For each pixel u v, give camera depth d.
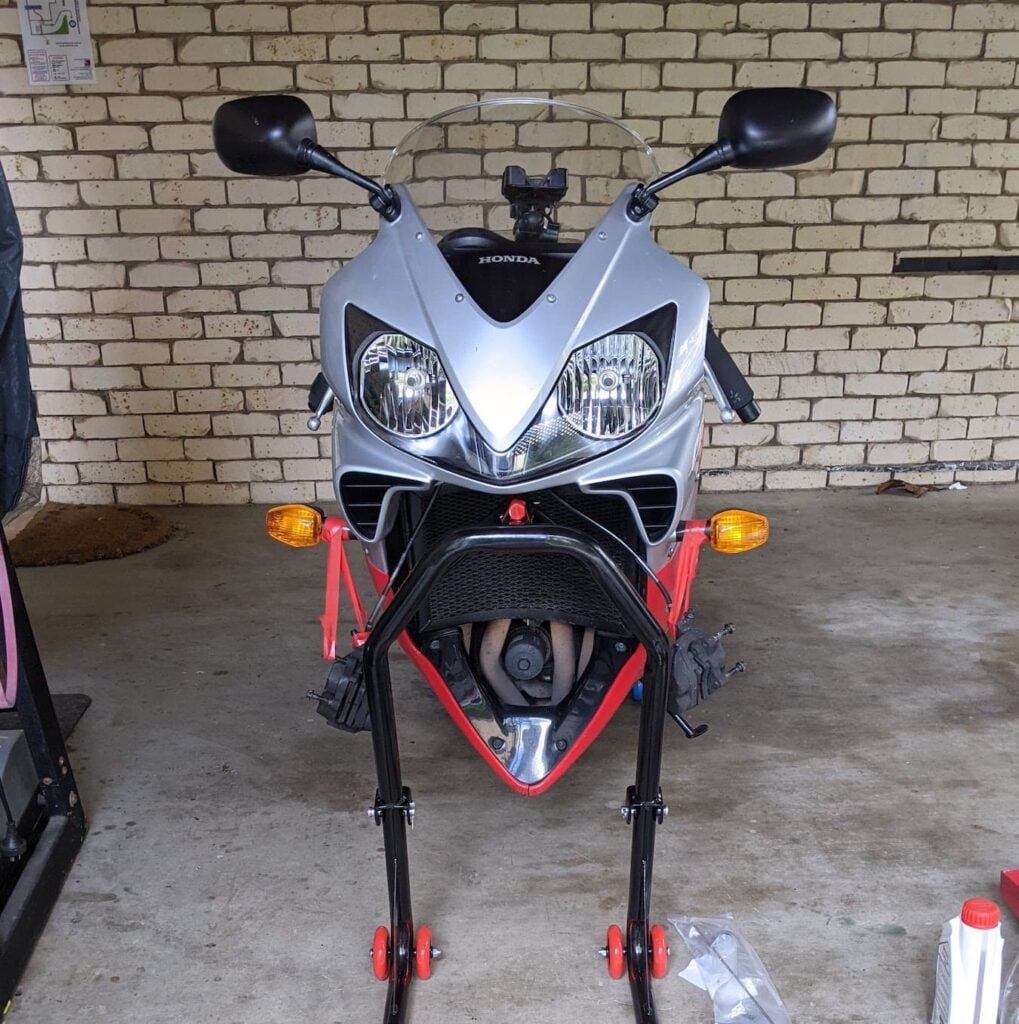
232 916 2.14
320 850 2.34
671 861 2.28
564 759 2.00
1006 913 2.11
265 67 4.21
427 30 4.19
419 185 2.22
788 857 2.29
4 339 2.47
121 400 4.59
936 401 4.76
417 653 2.07
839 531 4.29
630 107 4.33
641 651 2.07
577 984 1.94
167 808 2.50
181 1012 1.90
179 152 4.29
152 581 3.87
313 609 3.61
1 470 2.58
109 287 4.45
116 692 3.05
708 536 2.08
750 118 1.73
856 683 3.05
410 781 2.60
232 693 3.04
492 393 1.64
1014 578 3.80
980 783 2.56
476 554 1.99
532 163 2.24
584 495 1.97
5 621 2.05
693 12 4.22
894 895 2.17
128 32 4.14
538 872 2.26
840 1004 1.89
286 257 4.42
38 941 2.06
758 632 3.38
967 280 4.59
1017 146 4.43
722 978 1.93
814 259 4.54
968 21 4.26
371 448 1.79
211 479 4.70
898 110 4.36
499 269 1.83
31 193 4.33
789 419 4.75
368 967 2.00
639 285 1.78
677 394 1.76
